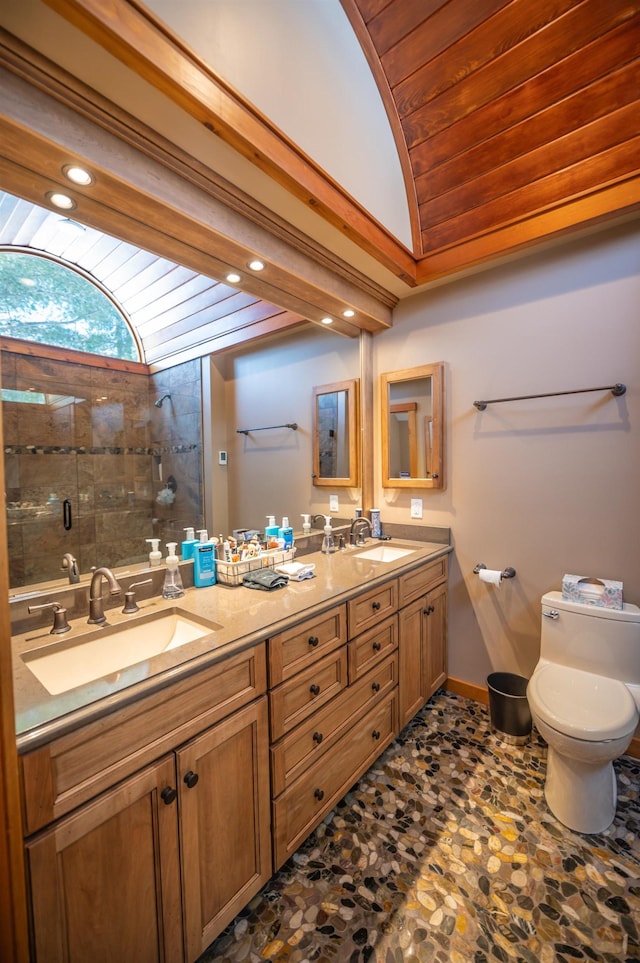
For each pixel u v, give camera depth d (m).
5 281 1.24
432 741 2.00
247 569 1.75
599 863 1.37
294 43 1.33
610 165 1.64
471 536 2.33
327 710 1.48
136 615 1.36
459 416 2.34
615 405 1.88
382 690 1.81
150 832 0.94
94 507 1.45
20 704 0.85
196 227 1.41
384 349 2.62
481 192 1.91
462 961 1.10
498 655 2.27
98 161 1.10
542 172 1.76
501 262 2.12
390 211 1.91
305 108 1.40
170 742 0.98
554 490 2.05
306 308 2.18
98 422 1.48
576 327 1.96
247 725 1.17
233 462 1.99
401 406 2.54
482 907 1.23
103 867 0.86
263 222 1.59
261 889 1.28
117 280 1.52
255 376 2.07
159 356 1.67
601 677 1.76
